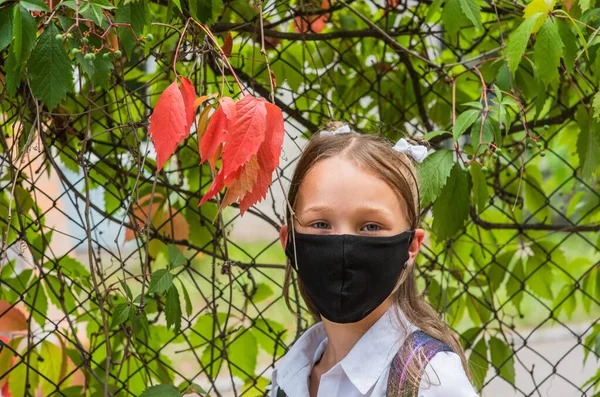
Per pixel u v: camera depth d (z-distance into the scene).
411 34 2.02
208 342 1.79
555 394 5.25
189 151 2.06
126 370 1.89
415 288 1.46
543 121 2.07
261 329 1.94
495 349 2.07
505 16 2.08
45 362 1.85
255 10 1.94
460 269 2.14
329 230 1.32
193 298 5.24
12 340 1.81
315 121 2.22
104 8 1.30
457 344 1.45
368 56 2.27
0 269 1.48
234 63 2.09
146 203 1.93
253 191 1.20
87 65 1.30
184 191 1.87
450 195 1.60
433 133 1.60
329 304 1.31
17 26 1.27
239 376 2.00
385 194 1.32
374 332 1.36
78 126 1.90
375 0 2.48
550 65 1.50
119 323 1.55
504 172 2.35
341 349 1.40
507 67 1.67
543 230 2.14
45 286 1.89
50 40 1.31
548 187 3.48
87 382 1.88
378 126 1.94
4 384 1.82
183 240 1.92
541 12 1.51
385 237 1.31
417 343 1.31
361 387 1.32
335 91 2.25
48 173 1.87
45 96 1.31
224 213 2.08
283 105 1.99
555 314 2.22
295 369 1.50
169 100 1.19
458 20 1.55
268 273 5.56
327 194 1.31
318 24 2.15
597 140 1.74
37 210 1.71
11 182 1.58
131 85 2.01
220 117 1.18
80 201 2.19
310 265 1.31
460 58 2.11
